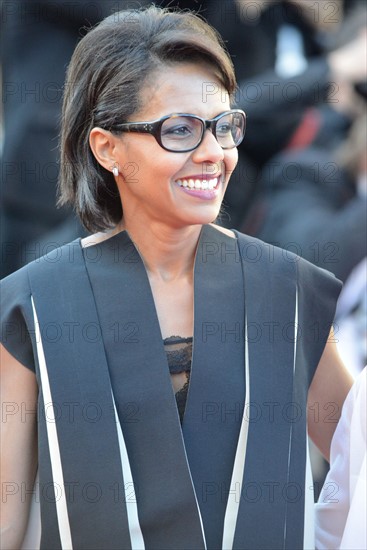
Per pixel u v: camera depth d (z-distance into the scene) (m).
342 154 9.56
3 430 6.04
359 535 6.02
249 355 5.95
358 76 10.24
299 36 12.79
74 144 6.06
